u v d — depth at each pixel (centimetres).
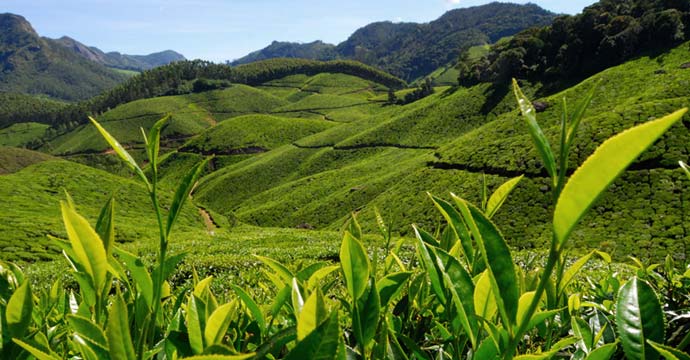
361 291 91
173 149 15862
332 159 11569
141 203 7481
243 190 11612
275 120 15188
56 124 19562
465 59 13262
